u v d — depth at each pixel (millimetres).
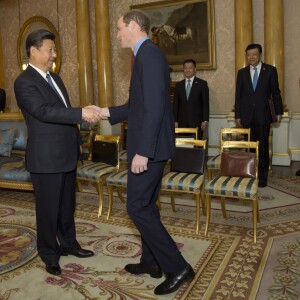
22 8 9352
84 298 2473
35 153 2662
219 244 3311
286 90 6992
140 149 2156
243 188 3352
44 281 2709
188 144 4145
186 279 2494
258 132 5281
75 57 8820
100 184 4113
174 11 7590
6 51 9742
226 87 7406
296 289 2504
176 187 3645
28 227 3867
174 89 6793
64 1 8773
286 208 4320
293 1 6754
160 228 2406
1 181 4617
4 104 8719
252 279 2662
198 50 7496
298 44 6809
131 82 2309
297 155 7023
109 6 8250
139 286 2619
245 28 6777
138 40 2285
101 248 3289
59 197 2762
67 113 2555
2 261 3053
